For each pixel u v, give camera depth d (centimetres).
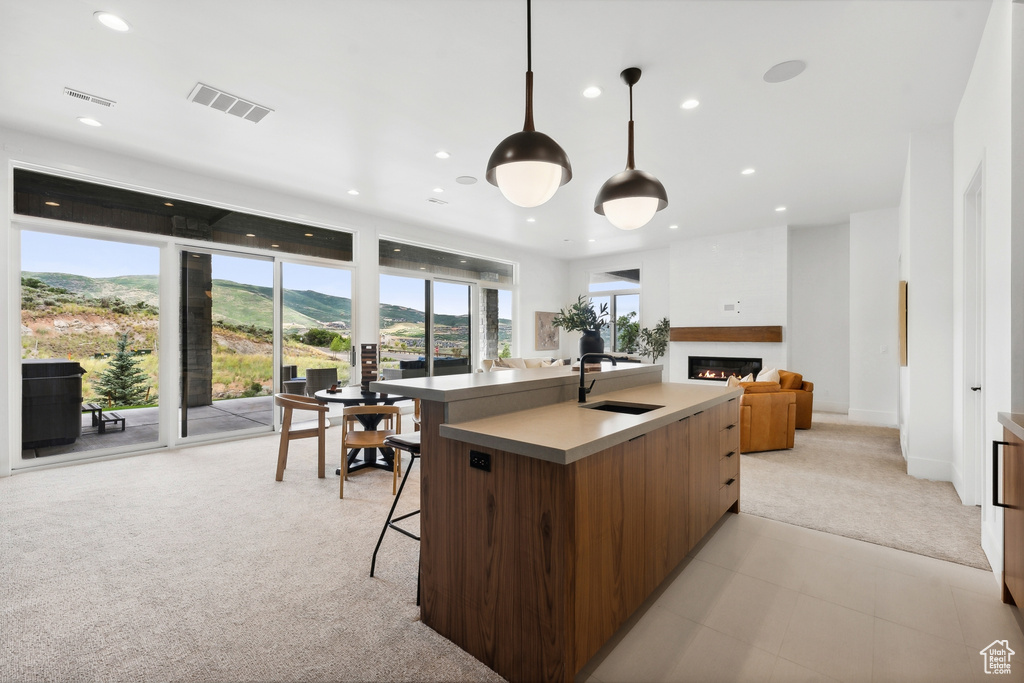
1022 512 176
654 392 305
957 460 362
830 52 281
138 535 276
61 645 177
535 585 156
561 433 166
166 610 200
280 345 571
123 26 260
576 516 153
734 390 314
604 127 381
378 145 422
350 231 644
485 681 162
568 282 1063
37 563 241
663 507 219
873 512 320
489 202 600
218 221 520
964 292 327
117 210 450
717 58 287
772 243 750
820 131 390
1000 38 226
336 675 162
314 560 247
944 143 379
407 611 202
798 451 493
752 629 192
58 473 397
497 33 265
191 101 344
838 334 739
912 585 226
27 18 252
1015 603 194
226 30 264
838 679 162
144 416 470
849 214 674
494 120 373
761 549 267
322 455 390
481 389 199
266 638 182
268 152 438
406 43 275
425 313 766
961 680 161
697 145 418
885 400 657
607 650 178
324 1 240
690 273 838
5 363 387
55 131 392
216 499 336
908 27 258
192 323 500
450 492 184
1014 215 206
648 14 248
